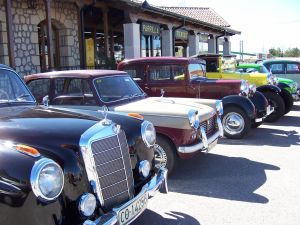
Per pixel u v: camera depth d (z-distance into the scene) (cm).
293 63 1430
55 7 1330
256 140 845
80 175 324
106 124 353
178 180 586
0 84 454
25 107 437
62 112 413
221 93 859
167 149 578
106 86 636
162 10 1511
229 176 602
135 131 410
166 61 842
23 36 1229
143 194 371
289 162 674
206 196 521
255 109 859
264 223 438
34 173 285
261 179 586
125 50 1398
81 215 318
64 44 1393
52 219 296
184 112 569
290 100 1140
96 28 1700
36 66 1279
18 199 282
